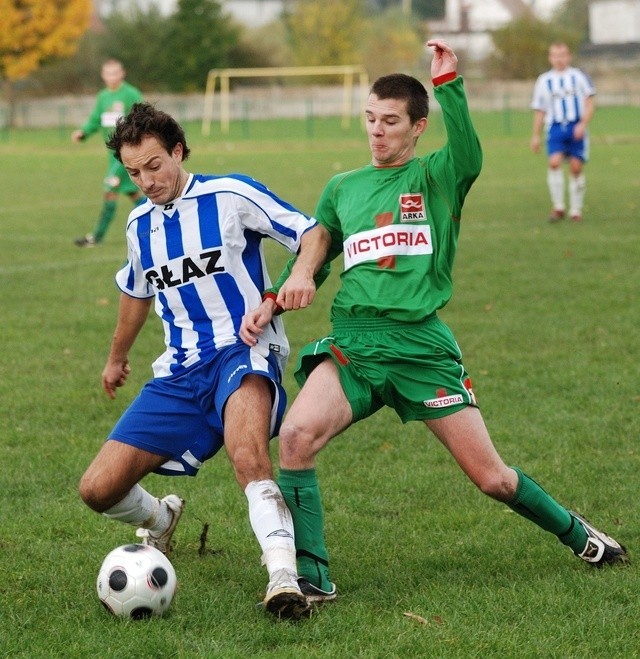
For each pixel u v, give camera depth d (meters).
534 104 44.31
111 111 40.41
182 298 11.67
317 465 16.48
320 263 11.78
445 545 13.25
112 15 160.75
